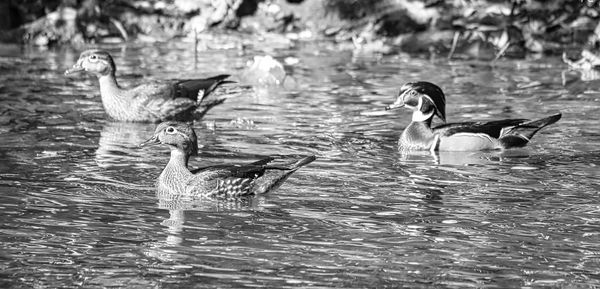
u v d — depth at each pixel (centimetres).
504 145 1670
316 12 2777
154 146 1662
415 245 1167
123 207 1306
